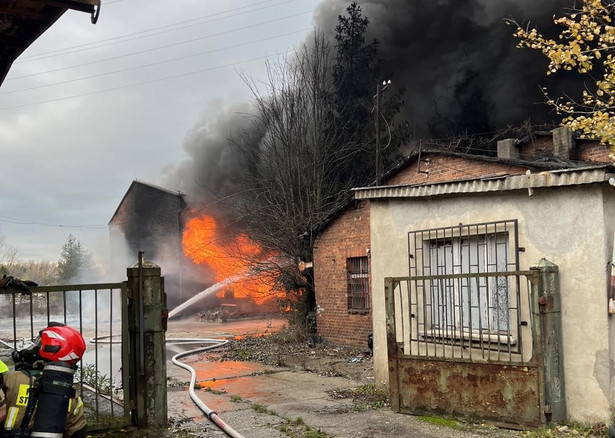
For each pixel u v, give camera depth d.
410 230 7.46
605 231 5.43
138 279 5.41
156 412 5.39
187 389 8.45
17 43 5.13
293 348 13.19
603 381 5.32
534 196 6.04
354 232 13.16
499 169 12.75
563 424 5.46
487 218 6.53
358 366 10.25
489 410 5.77
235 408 7.02
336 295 13.68
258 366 10.75
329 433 5.75
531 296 5.61
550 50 7.83
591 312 5.45
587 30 7.64
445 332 6.85
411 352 7.05
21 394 2.83
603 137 7.64
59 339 2.97
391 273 7.69
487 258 6.52
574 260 5.62
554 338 5.55
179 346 14.86
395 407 6.50
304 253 15.96
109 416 5.43
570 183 5.57
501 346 6.21
